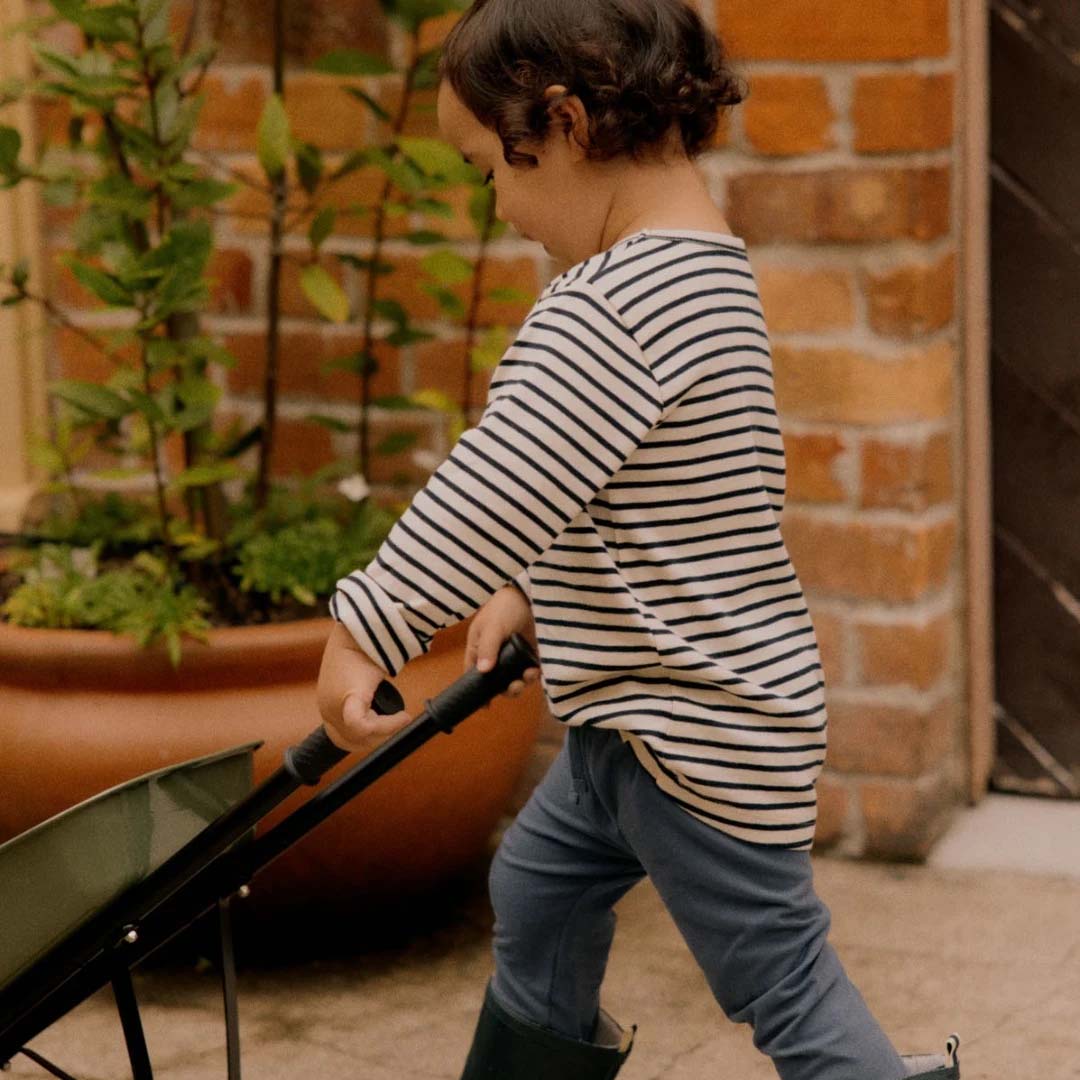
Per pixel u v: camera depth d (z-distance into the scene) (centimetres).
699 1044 214
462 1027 221
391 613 139
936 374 249
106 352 244
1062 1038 212
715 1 243
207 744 217
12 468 286
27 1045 216
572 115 146
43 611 230
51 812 219
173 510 279
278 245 249
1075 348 262
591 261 146
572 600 148
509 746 236
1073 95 255
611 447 140
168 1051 214
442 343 271
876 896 251
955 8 245
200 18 269
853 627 256
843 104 240
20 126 275
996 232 263
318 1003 228
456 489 138
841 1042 149
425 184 241
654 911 250
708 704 146
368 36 263
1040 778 278
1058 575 271
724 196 249
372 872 230
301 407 280
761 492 148
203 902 152
